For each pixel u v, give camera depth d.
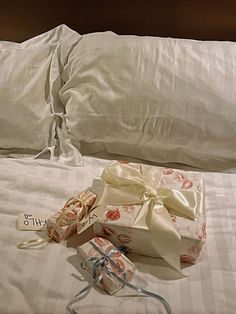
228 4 1.43
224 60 1.29
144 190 1.04
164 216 0.98
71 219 1.01
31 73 1.35
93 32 1.53
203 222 0.99
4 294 0.90
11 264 0.96
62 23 1.52
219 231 1.05
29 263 0.96
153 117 1.23
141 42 1.32
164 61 1.28
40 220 1.07
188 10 1.46
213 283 0.93
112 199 1.04
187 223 0.98
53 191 1.15
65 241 1.02
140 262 0.99
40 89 1.34
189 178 1.11
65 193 1.15
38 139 1.32
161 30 1.51
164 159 1.31
